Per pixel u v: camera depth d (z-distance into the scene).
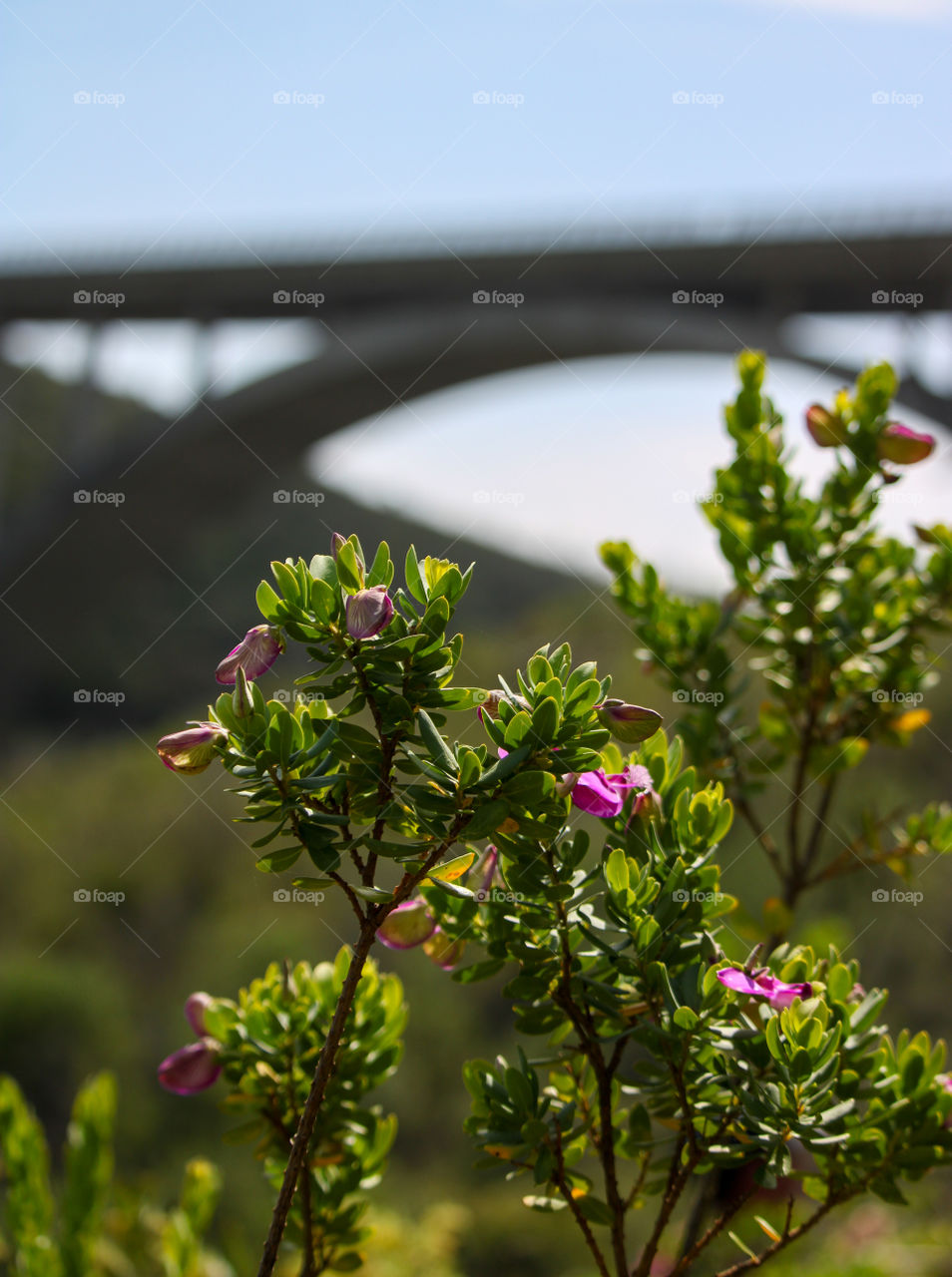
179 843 11.67
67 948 10.58
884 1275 2.52
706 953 0.93
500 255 13.30
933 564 1.59
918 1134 0.92
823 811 1.61
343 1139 1.11
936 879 5.14
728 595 1.72
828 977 0.97
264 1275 0.75
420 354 14.38
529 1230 5.86
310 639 0.83
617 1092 1.01
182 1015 9.84
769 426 1.58
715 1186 1.28
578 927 0.93
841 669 1.61
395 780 0.85
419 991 9.16
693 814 0.99
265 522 18.97
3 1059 9.39
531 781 0.80
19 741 16.34
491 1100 0.91
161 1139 8.33
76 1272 1.53
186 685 18.05
